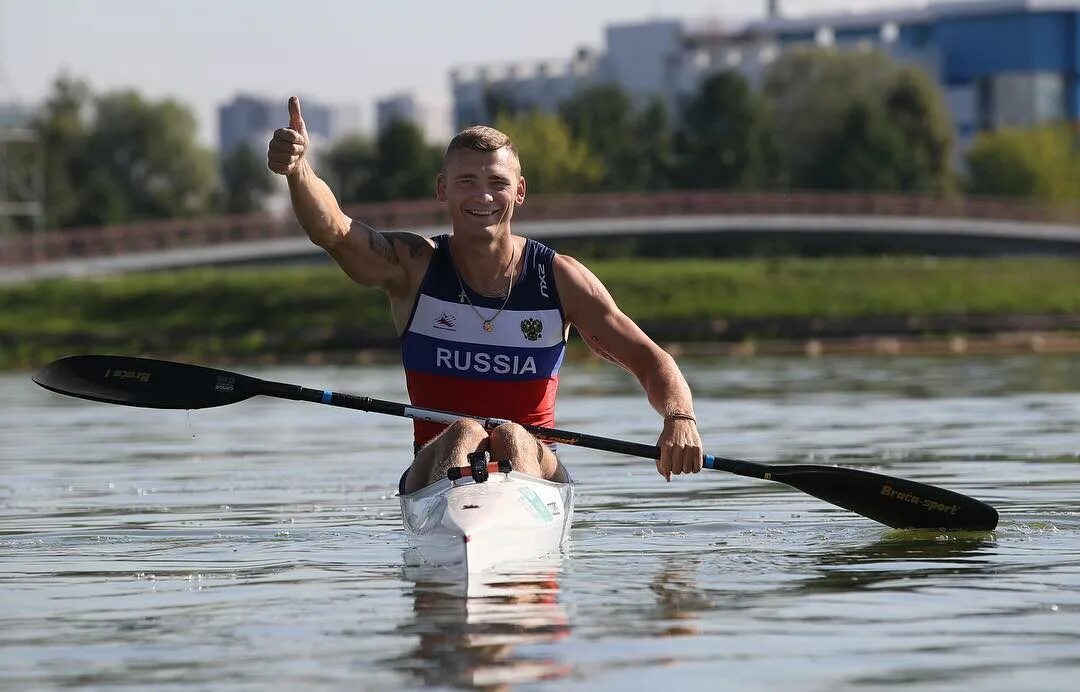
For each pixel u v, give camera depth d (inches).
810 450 1558.8
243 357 5359.3
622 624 649.6
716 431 1828.2
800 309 6545.3
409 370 954.7
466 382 941.2
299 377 3784.5
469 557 767.1
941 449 1556.3
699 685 547.5
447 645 610.2
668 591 726.5
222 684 557.0
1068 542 902.4
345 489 1261.1
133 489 1290.6
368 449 1692.9
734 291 6697.8
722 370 3789.4
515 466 877.8
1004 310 6545.3
